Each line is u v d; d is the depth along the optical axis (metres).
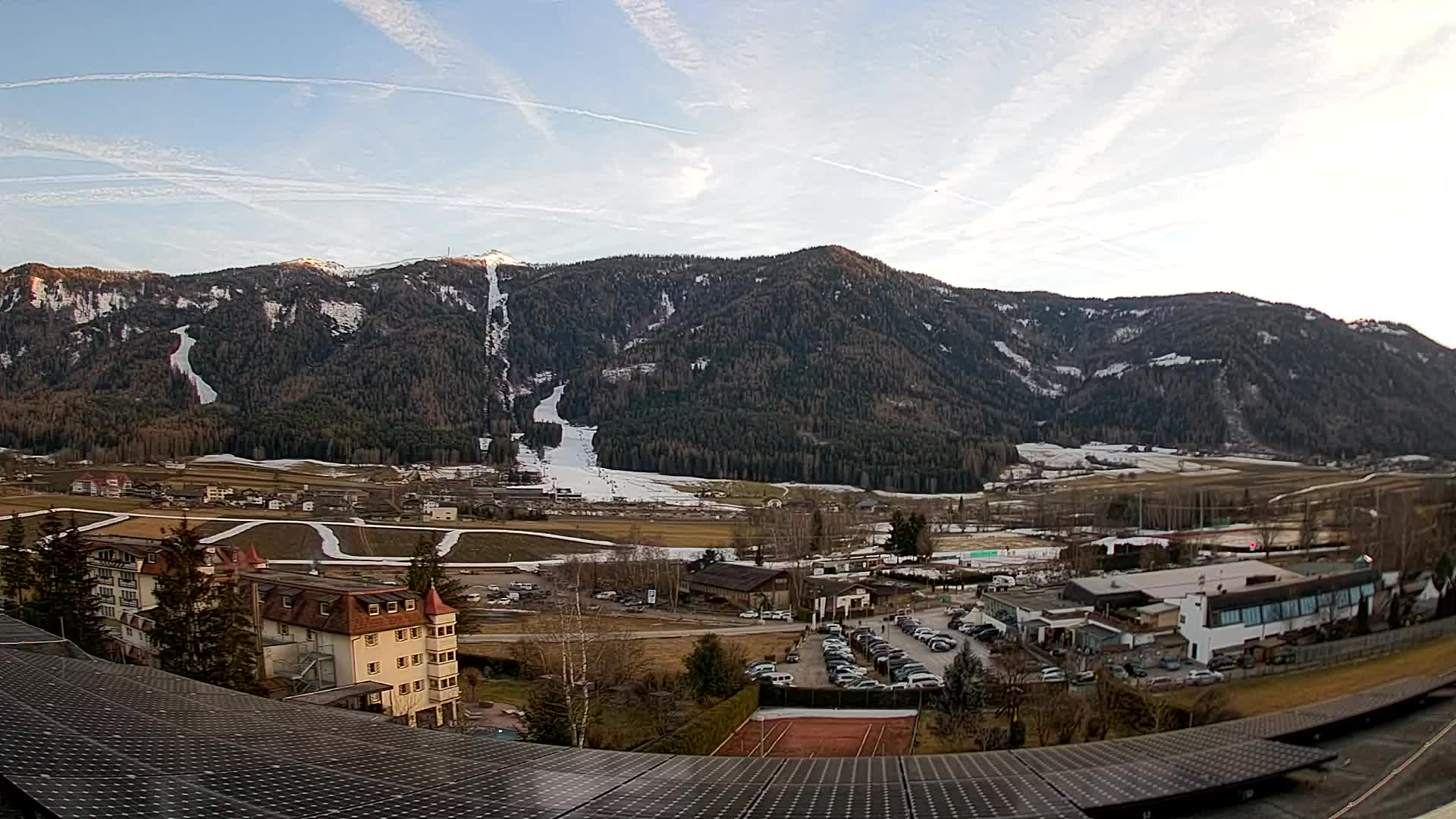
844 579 103.81
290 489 186.62
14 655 33.50
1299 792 27.31
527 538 140.75
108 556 70.06
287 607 53.84
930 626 84.50
